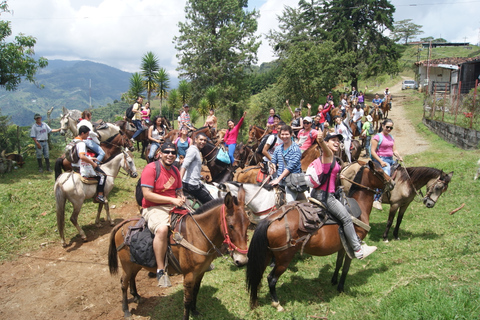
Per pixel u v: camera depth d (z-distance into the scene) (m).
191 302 4.77
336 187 5.58
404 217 9.16
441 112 21.31
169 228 4.66
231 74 33.56
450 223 8.14
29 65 14.93
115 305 5.70
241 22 33.91
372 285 5.73
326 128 9.70
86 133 7.95
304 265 6.67
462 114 17.94
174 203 4.52
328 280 6.10
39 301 5.82
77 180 7.92
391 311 4.54
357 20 43.28
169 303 5.56
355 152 13.22
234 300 5.55
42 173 12.62
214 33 34.34
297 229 5.08
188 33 33.09
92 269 6.92
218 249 4.53
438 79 38.66
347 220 5.18
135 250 4.68
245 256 4.09
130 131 15.61
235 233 4.15
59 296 5.96
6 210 8.78
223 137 12.27
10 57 13.99
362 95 31.62
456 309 4.13
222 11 33.06
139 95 22.92
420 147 17.62
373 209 9.97
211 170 9.83
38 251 7.63
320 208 5.25
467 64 31.61
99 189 8.33
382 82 58.41
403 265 6.27
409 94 41.06
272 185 5.90
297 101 30.75
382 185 5.82
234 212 4.20
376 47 42.53
